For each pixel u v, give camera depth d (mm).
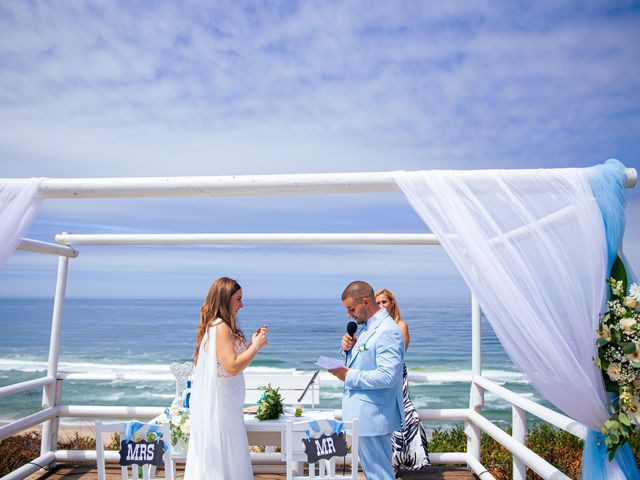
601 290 2805
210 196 3355
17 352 36906
